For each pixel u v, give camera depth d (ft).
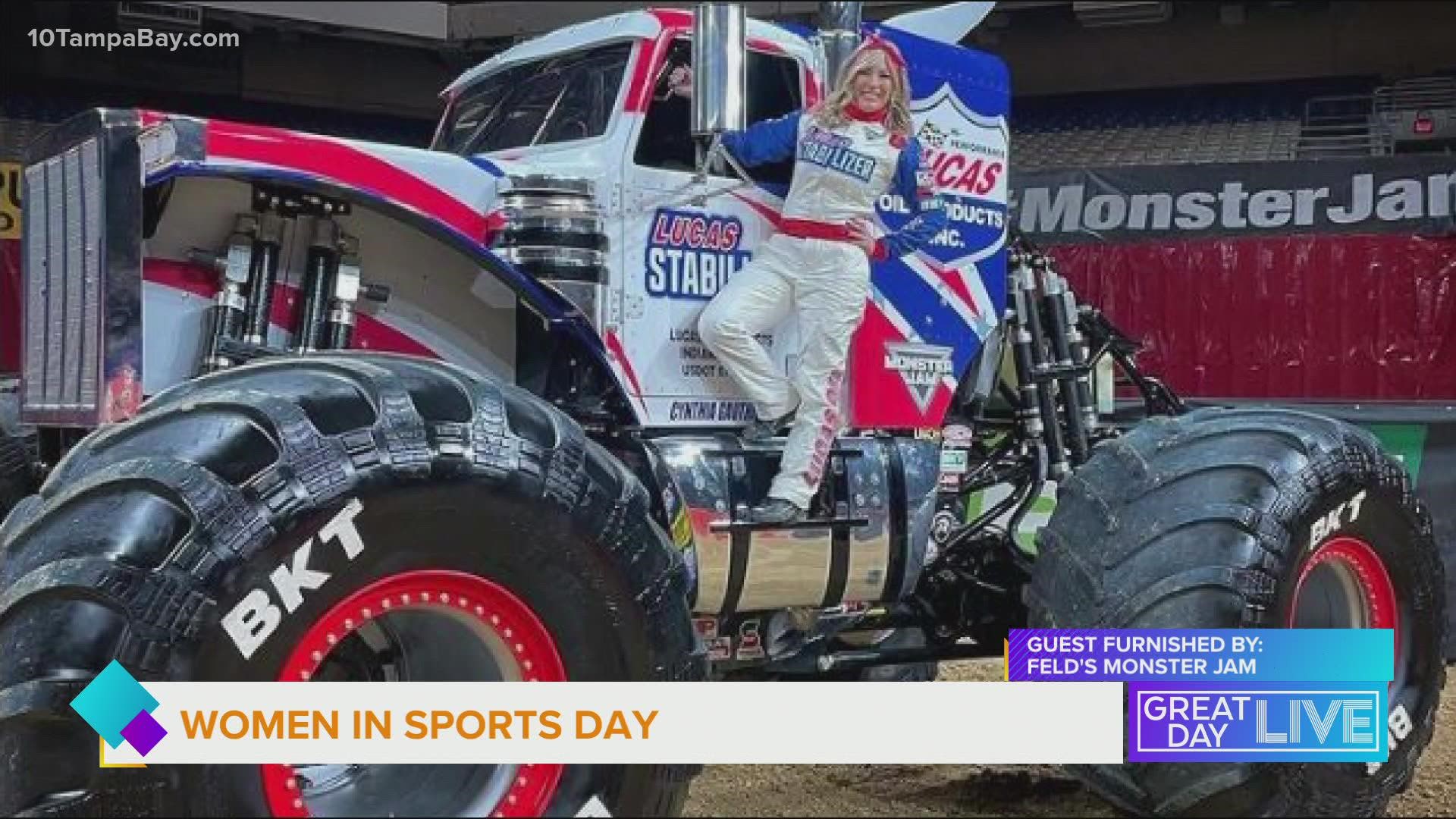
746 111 13.12
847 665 14.47
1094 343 16.37
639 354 12.75
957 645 15.74
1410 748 12.66
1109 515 12.44
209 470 8.30
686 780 9.70
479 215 12.28
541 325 12.96
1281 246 34.99
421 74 56.49
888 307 14.02
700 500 12.56
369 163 11.62
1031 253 15.69
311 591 8.38
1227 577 11.68
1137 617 11.89
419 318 12.46
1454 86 47.98
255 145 11.03
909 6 50.08
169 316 11.36
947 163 14.48
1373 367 34.37
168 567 8.07
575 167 12.69
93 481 8.46
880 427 13.94
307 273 11.63
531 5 52.37
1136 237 36.04
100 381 10.55
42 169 11.68
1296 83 54.54
